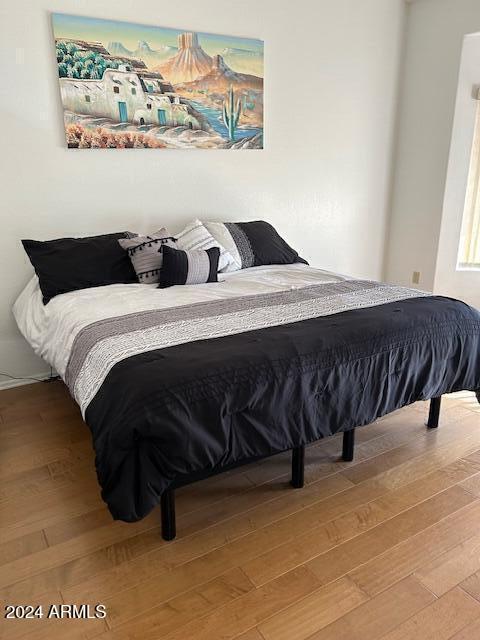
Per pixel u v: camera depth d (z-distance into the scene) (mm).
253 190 3703
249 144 3576
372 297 2502
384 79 4113
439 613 1446
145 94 3078
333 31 3742
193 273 2809
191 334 1953
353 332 1990
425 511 1889
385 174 4395
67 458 2264
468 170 4043
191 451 1561
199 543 1731
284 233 3977
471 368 2324
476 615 1439
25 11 2656
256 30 3404
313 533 1776
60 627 1412
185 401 1559
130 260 2879
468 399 2885
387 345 2016
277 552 1686
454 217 4125
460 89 3828
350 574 1587
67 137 2902
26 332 2689
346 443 2217
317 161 3967
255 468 2180
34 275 2990
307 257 4164
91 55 2865
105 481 1563
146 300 2467
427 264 4301
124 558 1662
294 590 1528
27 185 2867
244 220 3729
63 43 2777
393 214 4523
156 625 1416
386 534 1766
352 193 4246
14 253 2920
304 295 2545
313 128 3869
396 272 4594
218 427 1608
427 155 4133
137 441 1524
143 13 2980
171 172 3305
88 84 2895
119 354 1788
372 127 4180
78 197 3027
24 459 2256
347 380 1901
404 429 2527
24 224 2910
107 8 2873
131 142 3104
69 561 1649
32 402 2836
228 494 2002
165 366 1649
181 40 3123
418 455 2281
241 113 3473
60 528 1808
